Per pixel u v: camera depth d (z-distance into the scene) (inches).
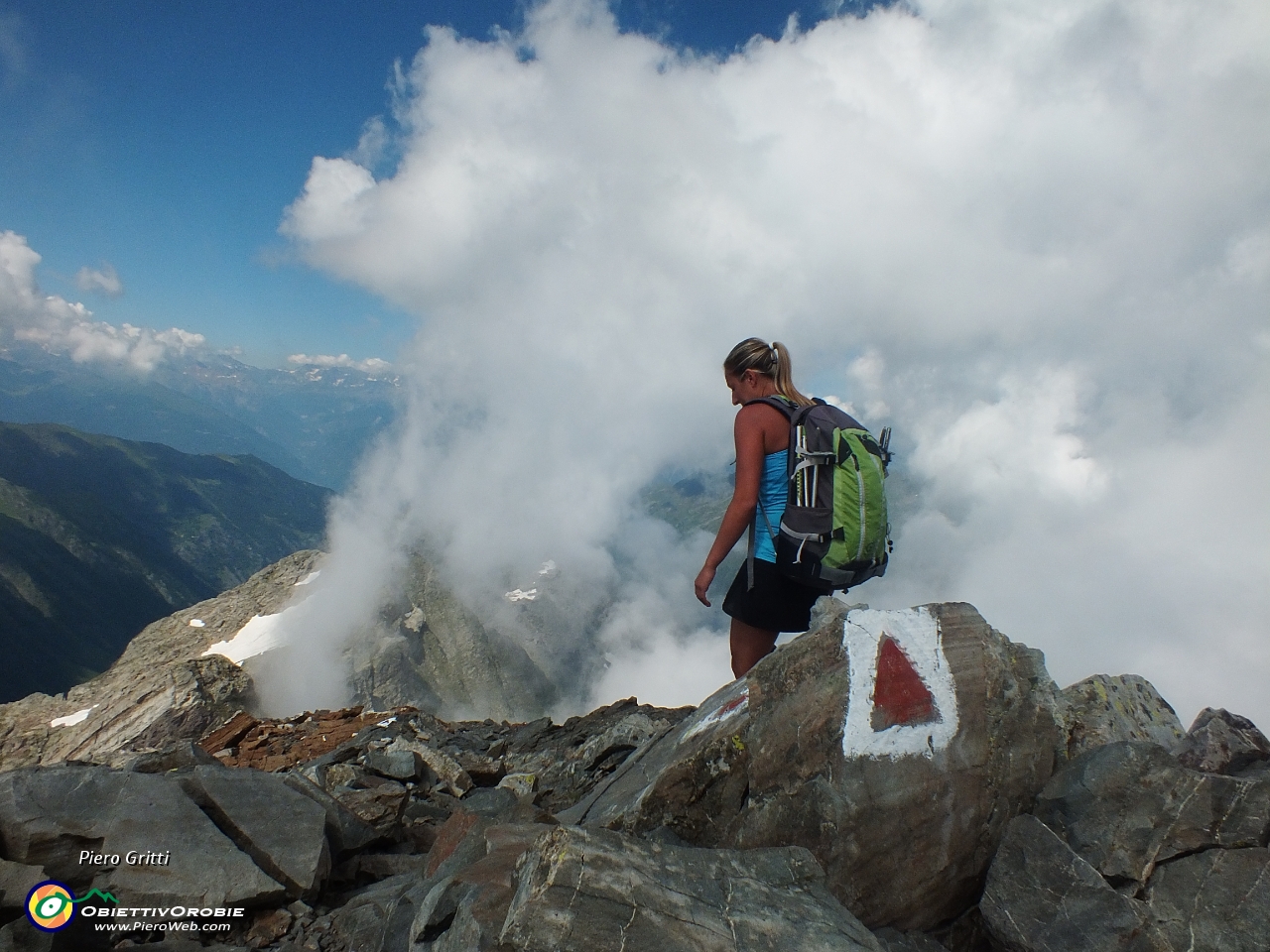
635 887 59.9
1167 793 71.3
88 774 86.7
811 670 76.9
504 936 57.4
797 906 63.2
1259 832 68.9
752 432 80.7
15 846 78.6
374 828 107.4
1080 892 66.9
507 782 137.7
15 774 84.0
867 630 77.1
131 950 74.5
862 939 61.7
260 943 78.7
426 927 69.2
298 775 104.7
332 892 92.4
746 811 74.6
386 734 196.7
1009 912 68.1
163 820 84.4
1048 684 79.6
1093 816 72.0
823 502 76.1
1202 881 67.6
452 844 86.5
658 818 76.7
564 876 59.4
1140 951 63.9
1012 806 75.6
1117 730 82.0
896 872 71.7
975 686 76.7
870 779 72.6
